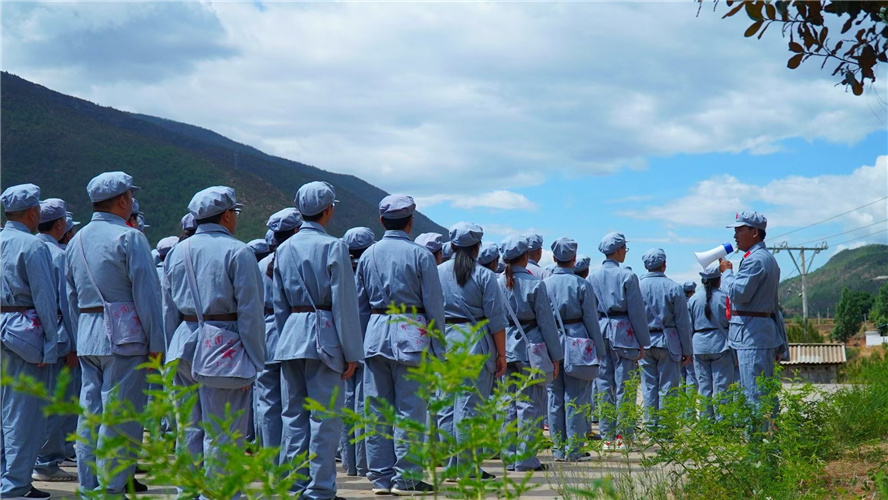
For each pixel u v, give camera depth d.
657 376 11.30
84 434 5.80
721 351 11.63
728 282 8.16
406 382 6.95
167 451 2.24
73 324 6.27
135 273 5.96
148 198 89.12
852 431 7.84
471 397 7.44
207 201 5.92
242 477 2.28
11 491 6.49
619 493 5.68
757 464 5.79
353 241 8.55
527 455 2.63
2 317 6.61
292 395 6.42
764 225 8.20
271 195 100.19
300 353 6.21
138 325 6.00
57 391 2.03
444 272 7.84
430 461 2.54
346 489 7.41
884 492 5.39
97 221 6.17
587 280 10.38
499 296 7.72
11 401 6.54
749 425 6.39
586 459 8.67
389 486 6.98
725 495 5.59
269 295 8.09
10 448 6.52
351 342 6.25
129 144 96.81
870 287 196.75
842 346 24.55
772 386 6.70
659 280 11.25
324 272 6.30
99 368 6.10
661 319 11.17
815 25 4.13
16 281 6.63
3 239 6.69
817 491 5.62
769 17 4.05
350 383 8.51
